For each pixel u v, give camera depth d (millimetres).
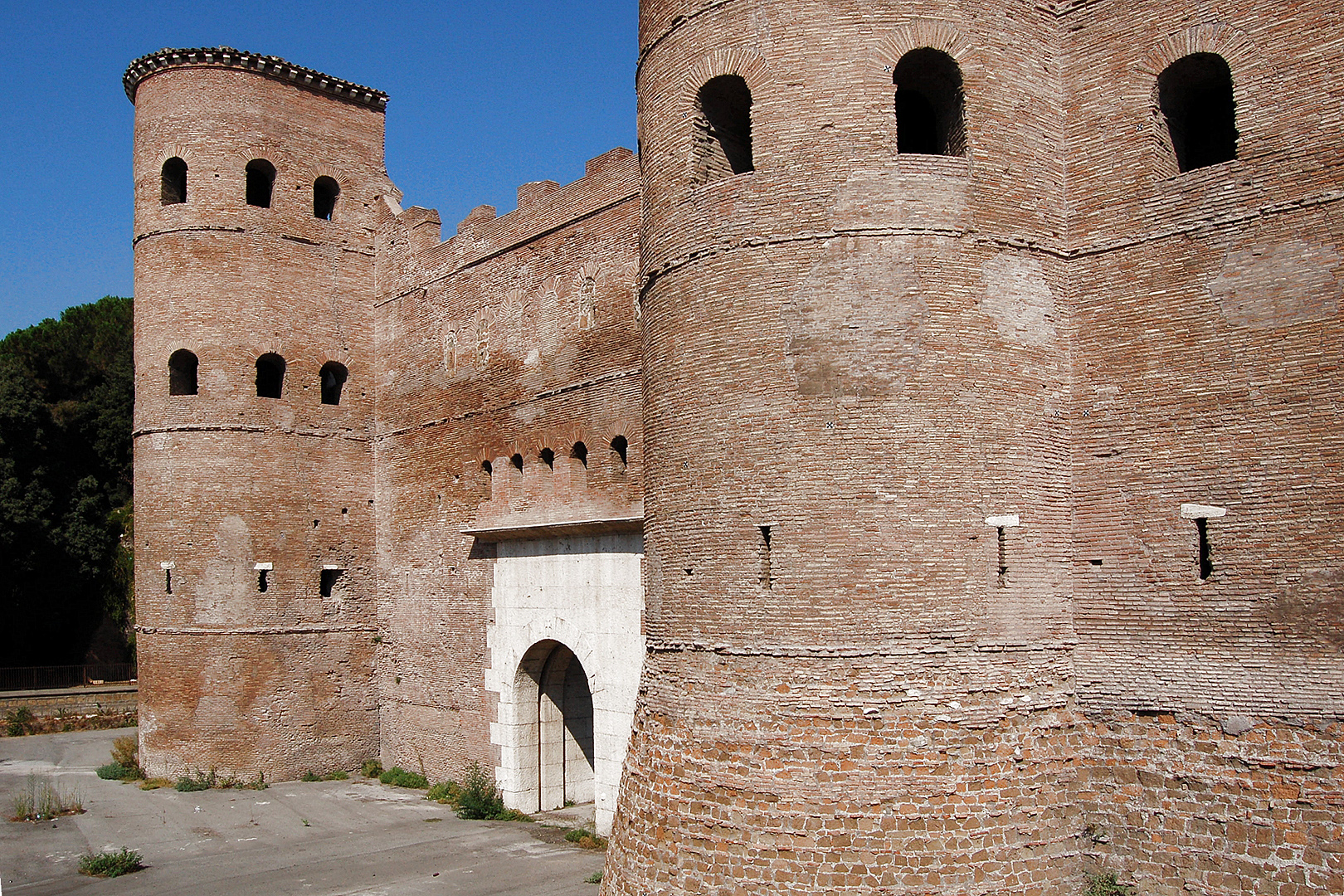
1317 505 14523
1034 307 16797
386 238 31969
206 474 29391
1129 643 16031
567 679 26828
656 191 18453
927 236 16312
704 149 18156
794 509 16031
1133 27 16906
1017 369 16516
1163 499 15938
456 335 28719
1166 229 16281
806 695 15586
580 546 24125
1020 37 17281
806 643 15711
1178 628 15602
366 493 31375
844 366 16078
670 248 17969
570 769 26656
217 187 30359
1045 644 16203
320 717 29844
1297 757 14352
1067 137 17500
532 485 25734
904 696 15359
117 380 53938
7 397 47219
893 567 15633
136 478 30844
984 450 16094
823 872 14992
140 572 30406
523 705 25938
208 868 21688
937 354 16062
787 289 16516
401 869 21141
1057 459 16750
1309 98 15109
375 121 33156
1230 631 15117
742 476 16500
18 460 47438
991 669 15688
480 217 28219
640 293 19562
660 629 17641
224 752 28719
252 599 29219
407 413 30391
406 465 30281
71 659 49438
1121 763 15859
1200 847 14961
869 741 15258
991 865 15016
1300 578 14586
